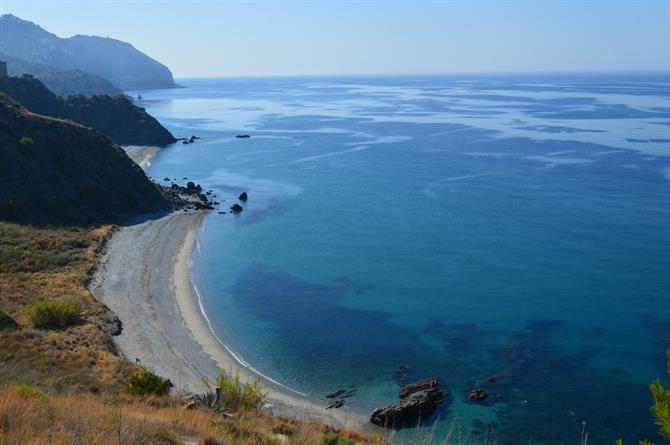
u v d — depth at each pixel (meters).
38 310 46.19
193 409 26.25
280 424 25.66
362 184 115.81
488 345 49.75
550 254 71.56
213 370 45.28
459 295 60.34
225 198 106.19
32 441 14.48
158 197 99.12
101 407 20.72
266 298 60.88
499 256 71.44
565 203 95.81
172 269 68.06
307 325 54.47
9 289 53.50
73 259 65.31
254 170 133.50
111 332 49.38
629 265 67.06
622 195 100.44
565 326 52.75
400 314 56.41
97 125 179.00
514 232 81.00
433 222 87.31
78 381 34.59
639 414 39.41
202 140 185.75
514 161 136.75
